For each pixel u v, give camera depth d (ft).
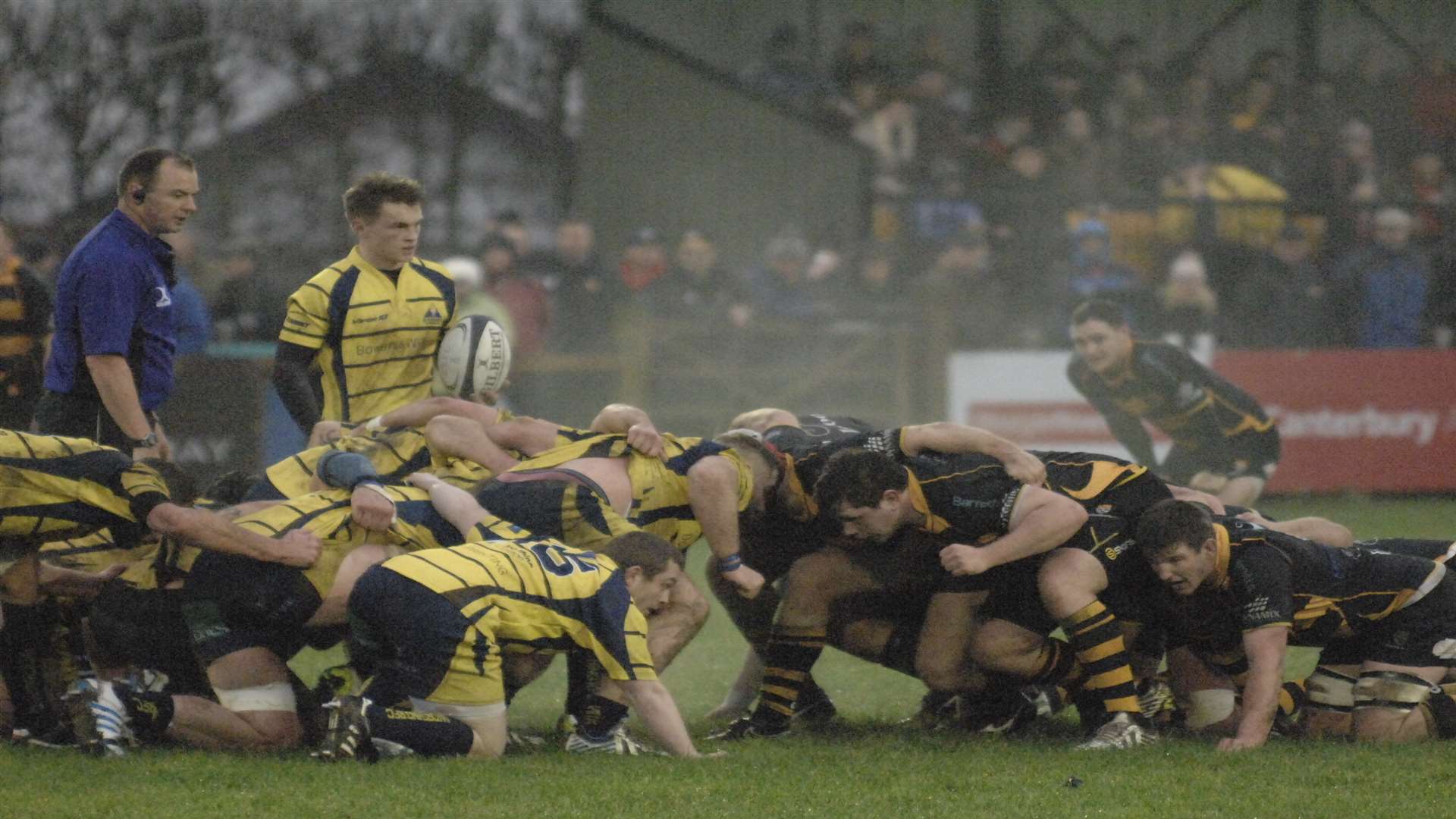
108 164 147.23
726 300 138.31
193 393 120.06
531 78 152.97
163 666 57.67
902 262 142.00
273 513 55.52
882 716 67.05
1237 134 151.33
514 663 57.36
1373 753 55.62
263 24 150.20
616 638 53.16
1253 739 56.08
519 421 62.44
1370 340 143.02
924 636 61.72
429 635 51.44
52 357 66.59
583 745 55.57
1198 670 61.00
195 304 121.80
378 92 151.23
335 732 51.62
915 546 60.90
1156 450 126.62
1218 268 143.02
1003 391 138.72
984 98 150.61
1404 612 59.57
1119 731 57.26
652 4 149.59
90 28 147.33
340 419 70.28
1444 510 133.28
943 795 49.44
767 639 65.87
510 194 152.87
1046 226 143.64
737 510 59.06
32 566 55.77
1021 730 62.44
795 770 52.80
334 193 149.69
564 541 57.00
